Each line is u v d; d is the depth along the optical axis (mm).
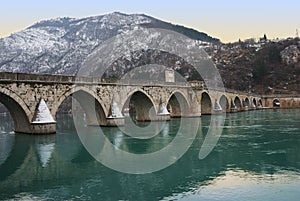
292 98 147875
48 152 36688
